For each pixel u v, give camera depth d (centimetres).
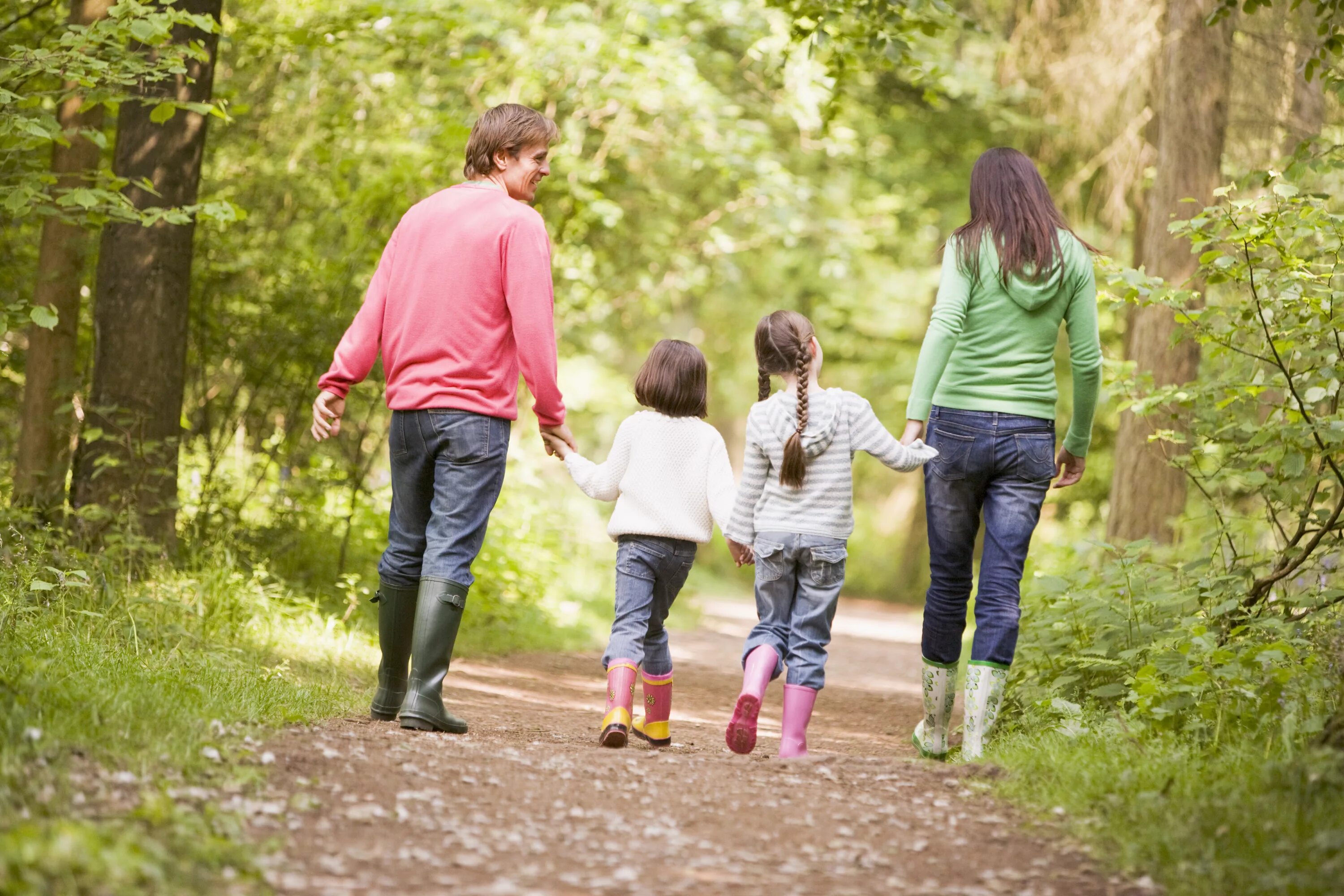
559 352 2503
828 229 2877
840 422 705
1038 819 532
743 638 2122
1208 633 726
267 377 1521
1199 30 1473
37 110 1023
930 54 2295
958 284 726
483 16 1914
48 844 374
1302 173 935
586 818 511
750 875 455
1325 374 832
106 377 1238
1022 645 960
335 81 1886
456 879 427
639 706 1105
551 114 2158
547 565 2002
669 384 759
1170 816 502
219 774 512
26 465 1308
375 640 1253
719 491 750
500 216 716
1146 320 1464
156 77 1041
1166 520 1452
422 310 711
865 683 1488
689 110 2194
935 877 461
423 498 734
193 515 1437
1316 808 496
